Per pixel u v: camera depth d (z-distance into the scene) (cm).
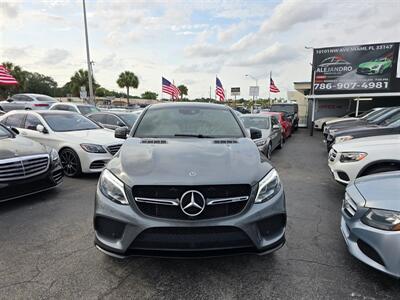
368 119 998
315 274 260
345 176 473
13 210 414
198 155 268
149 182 227
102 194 246
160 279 251
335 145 525
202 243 221
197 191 224
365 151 455
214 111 403
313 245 315
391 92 1884
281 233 251
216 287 240
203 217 225
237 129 367
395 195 251
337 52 1977
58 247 306
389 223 230
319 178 634
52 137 633
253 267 270
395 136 518
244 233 226
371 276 257
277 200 248
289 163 817
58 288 237
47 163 461
